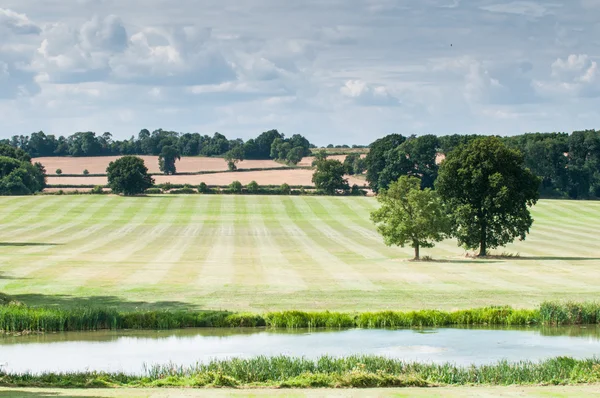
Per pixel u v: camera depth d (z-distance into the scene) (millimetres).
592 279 98562
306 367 49000
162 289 89188
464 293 86312
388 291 87812
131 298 82438
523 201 130500
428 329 69062
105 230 179875
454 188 132750
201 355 57469
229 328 69562
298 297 83438
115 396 39594
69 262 117875
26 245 146875
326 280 97688
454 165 132500
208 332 67625
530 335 65750
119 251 137625
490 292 87062
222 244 153625
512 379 46500
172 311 73250
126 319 69625
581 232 179625
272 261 122375
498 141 131500
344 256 131625
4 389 42312
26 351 59312
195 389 43469
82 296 83688
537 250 145500
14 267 110500
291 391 42219
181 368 49188
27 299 81125
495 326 70438
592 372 47062
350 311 74438
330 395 40375
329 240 163500
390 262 121438
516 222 131000
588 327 69812
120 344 62219
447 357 56281
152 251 138500
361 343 61969
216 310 74188
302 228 189000
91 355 57750
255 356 54875
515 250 145625
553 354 57406
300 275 103188
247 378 46969
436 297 83438
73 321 68438
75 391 41688
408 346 60656
